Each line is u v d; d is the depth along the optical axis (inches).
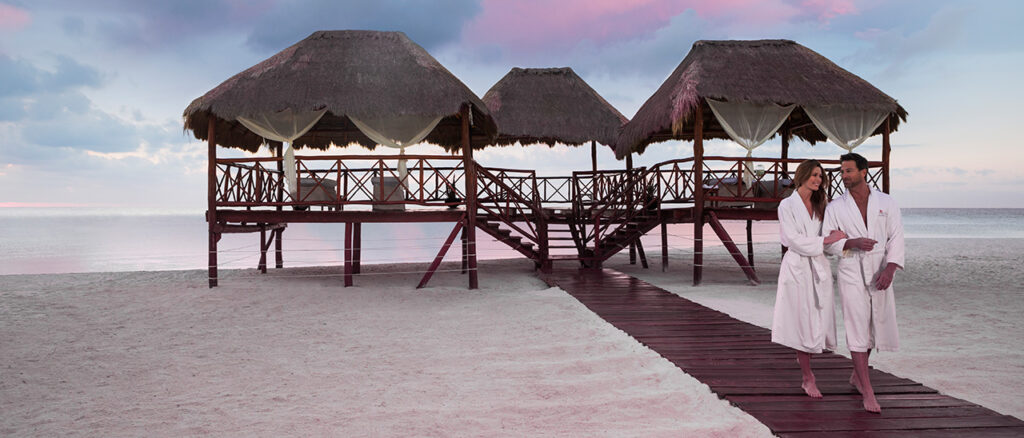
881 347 136.6
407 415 150.6
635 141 478.6
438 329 271.1
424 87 407.2
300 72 413.4
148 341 251.6
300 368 204.5
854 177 134.6
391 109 389.4
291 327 279.0
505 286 428.8
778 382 161.9
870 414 134.6
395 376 191.5
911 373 186.1
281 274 511.5
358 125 405.1
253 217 414.6
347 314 312.5
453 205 416.5
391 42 446.0
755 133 416.5
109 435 140.6
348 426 142.9
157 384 187.0
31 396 175.3
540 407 154.9
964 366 194.4
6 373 201.3
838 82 432.8
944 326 265.6
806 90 415.2
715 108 417.1
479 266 601.3
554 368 196.7
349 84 403.5
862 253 135.3
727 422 133.6
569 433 134.1
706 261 627.2
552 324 272.5
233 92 398.3
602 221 529.7
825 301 139.7
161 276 504.4
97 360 219.0
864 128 427.8
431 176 447.5
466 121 417.1
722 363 185.8
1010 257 626.5
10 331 273.3
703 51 449.1
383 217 415.8
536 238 487.2
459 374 192.5
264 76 410.6
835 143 427.2
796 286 141.9
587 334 247.0
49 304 348.2
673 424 136.9
